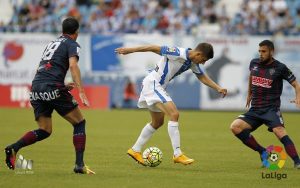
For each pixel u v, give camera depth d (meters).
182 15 116.38
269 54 41.84
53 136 62.59
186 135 66.12
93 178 36.06
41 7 117.94
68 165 42.03
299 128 74.88
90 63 99.75
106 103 100.69
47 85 36.59
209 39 98.00
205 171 40.41
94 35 99.19
